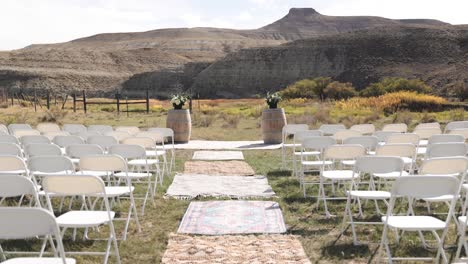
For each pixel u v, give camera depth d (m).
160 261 5.31
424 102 33.47
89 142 9.05
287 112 30.75
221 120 26.88
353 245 5.79
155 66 130.12
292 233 6.28
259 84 93.38
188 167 11.72
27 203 7.90
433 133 10.09
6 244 5.82
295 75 92.31
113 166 6.03
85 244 5.87
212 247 5.63
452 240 5.91
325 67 91.00
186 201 8.16
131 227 6.61
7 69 99.62
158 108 37.78
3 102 40.06
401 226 4.65
